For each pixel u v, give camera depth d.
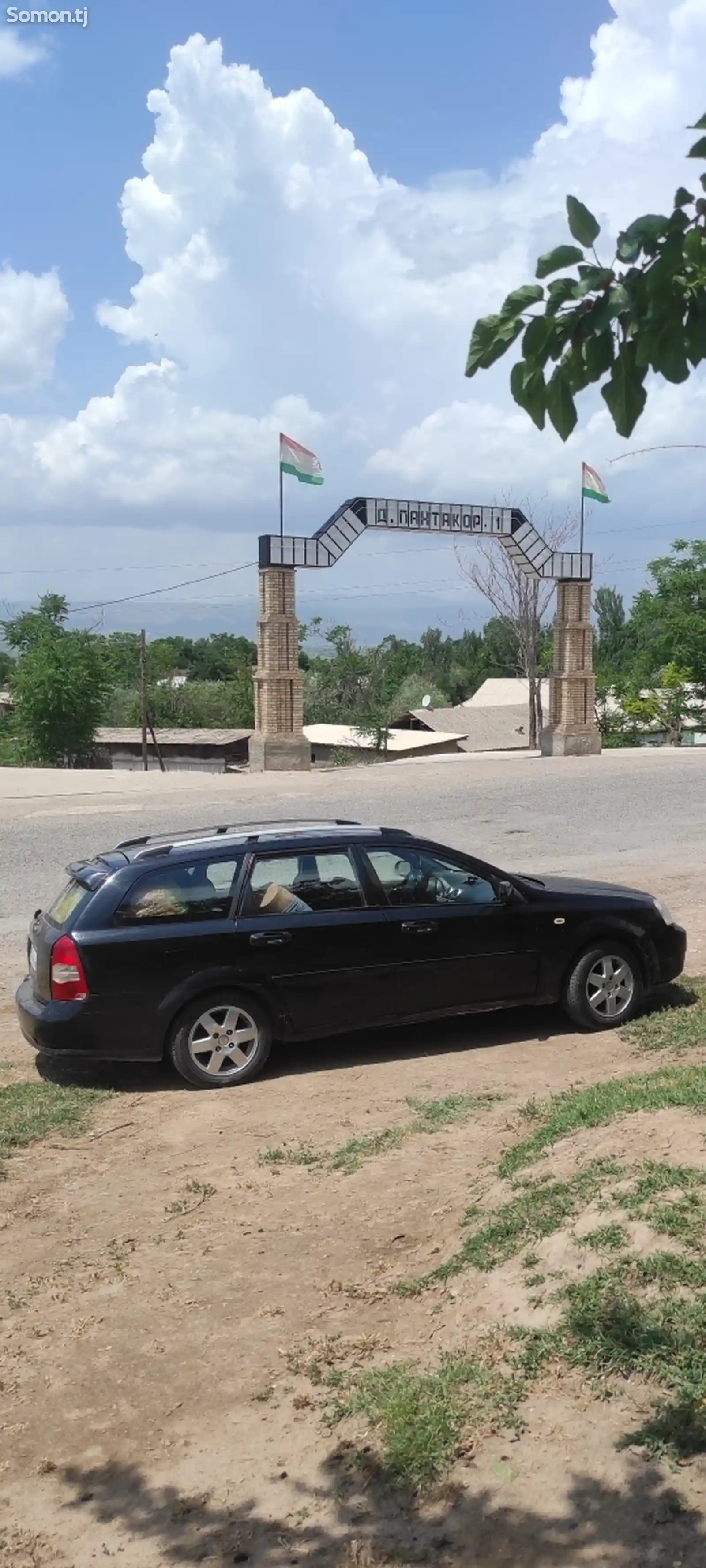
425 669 105.50
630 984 7.99
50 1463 3.61
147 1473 3.52
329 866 7.54
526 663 47.56
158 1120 6.66
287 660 27.50
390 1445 3.40
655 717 52.41
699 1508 2.95
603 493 30.88
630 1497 3.03
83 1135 6.47
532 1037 7.89
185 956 7.07
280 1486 3.37
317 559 27.34
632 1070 6.90
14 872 15.21
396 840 7.74
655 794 21.81
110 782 26.20
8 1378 4.09
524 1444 3.30
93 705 51.28
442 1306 4.21
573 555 30.67
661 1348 3.54
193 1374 4.03
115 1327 4.39
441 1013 7.63
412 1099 6.71
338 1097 6.88
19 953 10.89
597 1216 4.35
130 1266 4.87
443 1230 4.86
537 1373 3.59
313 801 21.42
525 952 7.74
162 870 7.28
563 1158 5.06
